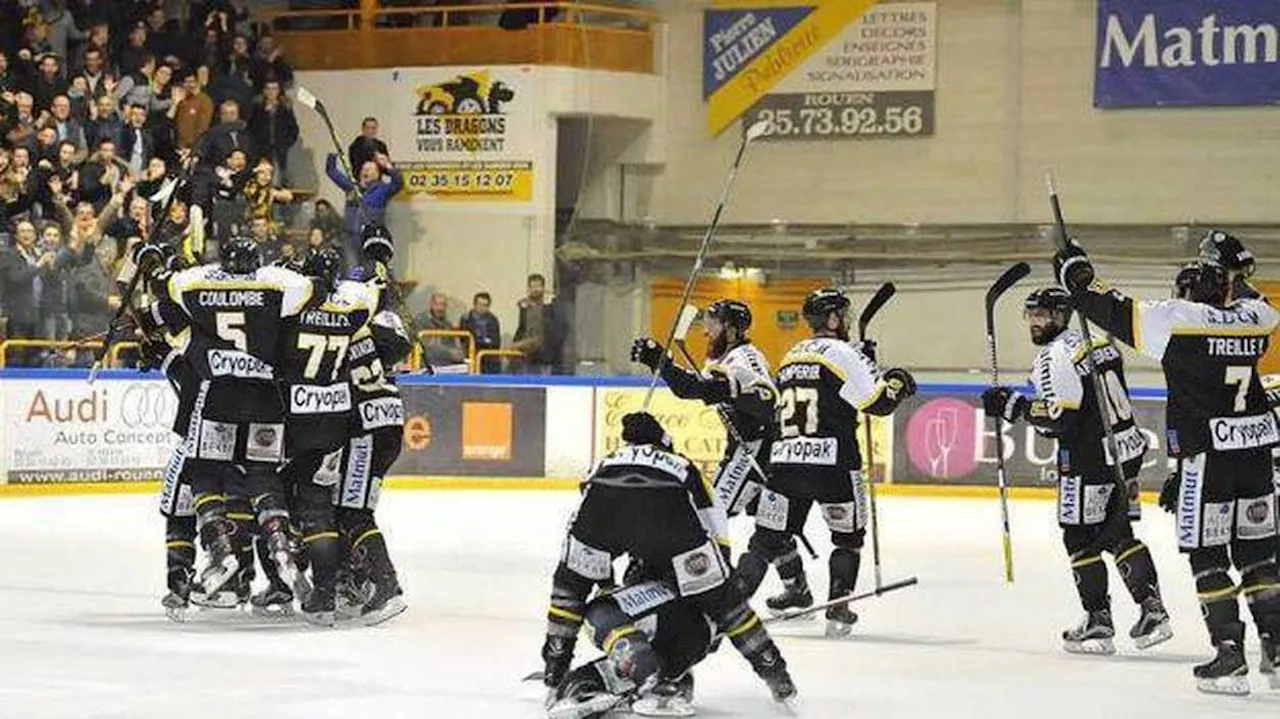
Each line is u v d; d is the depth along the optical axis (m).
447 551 36.25
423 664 23.78
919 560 36.09
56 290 48.25
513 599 29.92
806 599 28.62
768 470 28.02
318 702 21.30
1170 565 36.25
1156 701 22.12
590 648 25.09
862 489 26.70
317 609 26.50
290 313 26.19
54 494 46.59
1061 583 32.84
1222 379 22.33
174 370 27.06
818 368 26.31
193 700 21.31
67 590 30.19
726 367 24.38
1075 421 25.52
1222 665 22.47
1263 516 22.64
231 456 26.45
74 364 48.44
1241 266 23.03
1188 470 22.52
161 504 26.91
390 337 27.20
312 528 26.53
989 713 21.27
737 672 23.58
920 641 26.52
